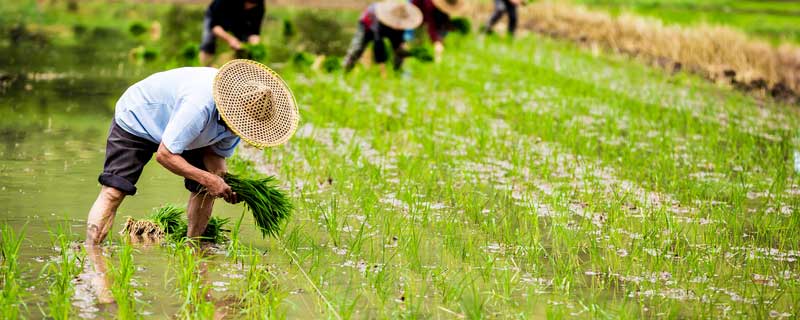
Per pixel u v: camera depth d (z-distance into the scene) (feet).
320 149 33.24
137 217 24.39
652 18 76.64
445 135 36.32
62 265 19.53
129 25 76.13
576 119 41.11
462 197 27.20
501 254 22.35
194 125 20.40
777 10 102.83
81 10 87.71
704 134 38.50
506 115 41.09
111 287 18.71
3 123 36.27
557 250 22.71
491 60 59.67
